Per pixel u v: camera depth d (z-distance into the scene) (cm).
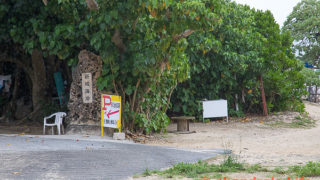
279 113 1984
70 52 1153
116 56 1052
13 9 1151
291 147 1048
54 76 1512
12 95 1733
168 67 1109
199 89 1900
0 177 576
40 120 1524
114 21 980
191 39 1530
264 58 1966
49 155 748
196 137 1276
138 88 1169
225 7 1702
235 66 1781
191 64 1734
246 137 1282
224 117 1906
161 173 631
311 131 1451
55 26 1125
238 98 2014
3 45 1475
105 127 1096
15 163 669
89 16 1017
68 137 1040
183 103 1855
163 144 1091
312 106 2664
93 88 1109
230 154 884
